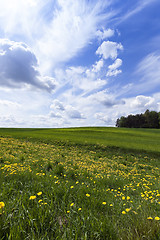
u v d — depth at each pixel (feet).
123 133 148.46
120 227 6.30
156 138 119.85
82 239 5.13
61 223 6.43
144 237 5.32
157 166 49.73
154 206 9.64
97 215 7.45
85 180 18.19
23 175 13.34
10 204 7.02
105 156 59.57
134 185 20.26
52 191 9.84
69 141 83.15
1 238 4.84
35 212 6.47
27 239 5.01
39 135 103.81
